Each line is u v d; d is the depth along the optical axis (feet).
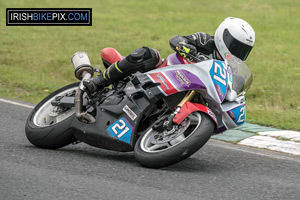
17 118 86.12
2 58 141.49
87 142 64.28
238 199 49.73
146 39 176.24
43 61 139.95
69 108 69.41
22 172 54.95
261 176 58.65
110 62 68.69
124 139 60.70
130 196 48.75
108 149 63.00
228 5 275.18
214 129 58.70
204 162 64.23
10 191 49.08
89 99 65.36
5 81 118.42
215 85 58.59
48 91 112.57
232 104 60.49
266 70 133.90
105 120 62.39
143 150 58.03
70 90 72.02
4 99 102.01
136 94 61.00
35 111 70.59
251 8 264.31
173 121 56.70
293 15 245.65
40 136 66.08
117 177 54.65
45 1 255.09
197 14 245.24
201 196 49.88
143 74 61.46
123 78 64.64
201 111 57.31
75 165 58.95
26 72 128.36
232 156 68.13
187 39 61.93
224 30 61.00
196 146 55.42
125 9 256.93
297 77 127.13
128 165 59.93
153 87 59.98
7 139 71.31
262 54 157.79
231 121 60.34
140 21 221.46
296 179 58.23
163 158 55.83
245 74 62.64
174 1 289.74
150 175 55.88
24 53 149.48
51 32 186.60
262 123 89.30
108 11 246.88
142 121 62.18
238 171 60.44
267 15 242.78
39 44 163.73
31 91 112.06
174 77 59.67
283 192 52.75
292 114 94.94
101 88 66.18
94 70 71.72
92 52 152.25
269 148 74.23
